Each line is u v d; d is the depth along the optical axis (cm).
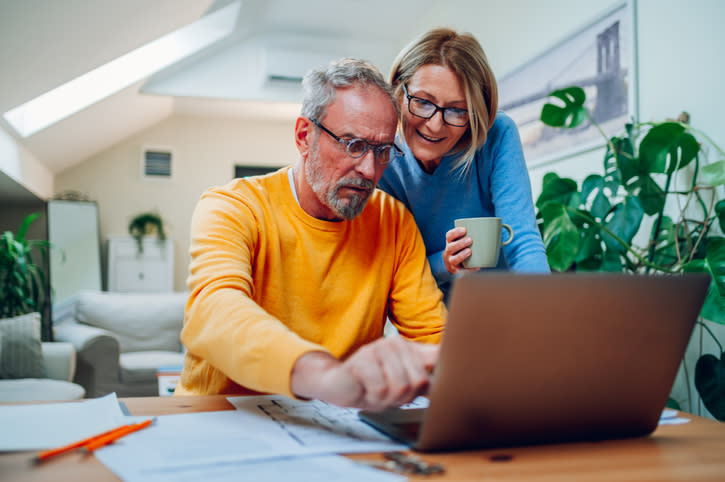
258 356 69
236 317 76
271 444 59
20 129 399
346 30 511
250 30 505
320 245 113
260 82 521
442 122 126
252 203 111
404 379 58
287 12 475
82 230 541
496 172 143
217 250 94
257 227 109
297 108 564
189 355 109
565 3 303
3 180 417
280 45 520
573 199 230
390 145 104
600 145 271
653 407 66
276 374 66
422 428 57
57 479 48
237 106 559
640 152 207
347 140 101
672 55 234
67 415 70
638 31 252
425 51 127
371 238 121
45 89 357
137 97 498
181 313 443
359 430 67
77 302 437
